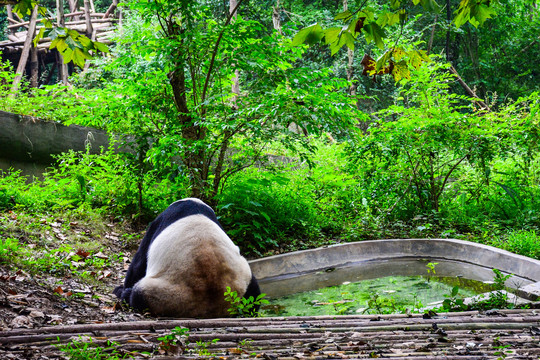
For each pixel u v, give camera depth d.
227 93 7.54
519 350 2.90
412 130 9.47
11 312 3.46
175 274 4.36
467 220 9.26
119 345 2.89
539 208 9.46
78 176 7.78
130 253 6.83
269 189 8.53
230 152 8.45
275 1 17.80
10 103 8.50
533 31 21.14
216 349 3.00
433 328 3.57
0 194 7.16
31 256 5.39
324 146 11.09
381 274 6.93
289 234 8.29
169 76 7.58
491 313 4.15
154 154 7.23
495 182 9.71
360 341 3.13
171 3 7.07
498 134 9.47
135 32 7.55
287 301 5.74
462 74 20.58
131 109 7.64
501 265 6.92
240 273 4.55
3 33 24.19
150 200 8.16
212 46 7.50
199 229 4.61
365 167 9.90
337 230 8.73
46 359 2.57
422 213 9.53
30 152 8.52
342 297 5.82
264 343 3.16
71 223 7.07
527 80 21.69
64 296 4.29
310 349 3.01
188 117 7.66
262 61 7.46
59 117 8.91
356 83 19.05
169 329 3.44
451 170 9.66
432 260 7.71
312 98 6.88
